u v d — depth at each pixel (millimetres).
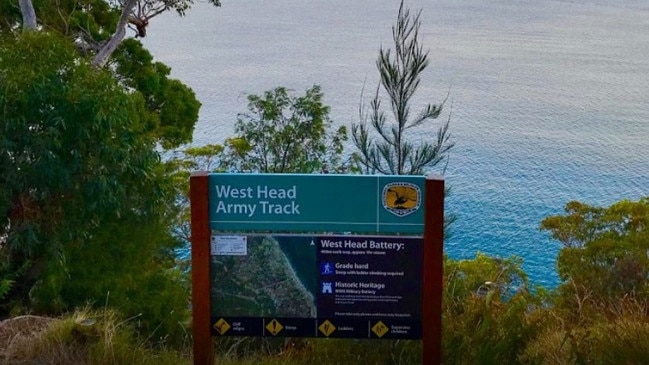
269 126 18516
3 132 8133
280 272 4172
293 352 4961
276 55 159500
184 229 12805
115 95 8664
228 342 5355
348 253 4137
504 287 7438
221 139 75938
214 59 152000
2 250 8391
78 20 21828
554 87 123938
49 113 8320
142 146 9031
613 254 16031
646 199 21578
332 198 4098
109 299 7664
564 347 4762
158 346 5680
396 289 4152
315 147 18453
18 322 4934
